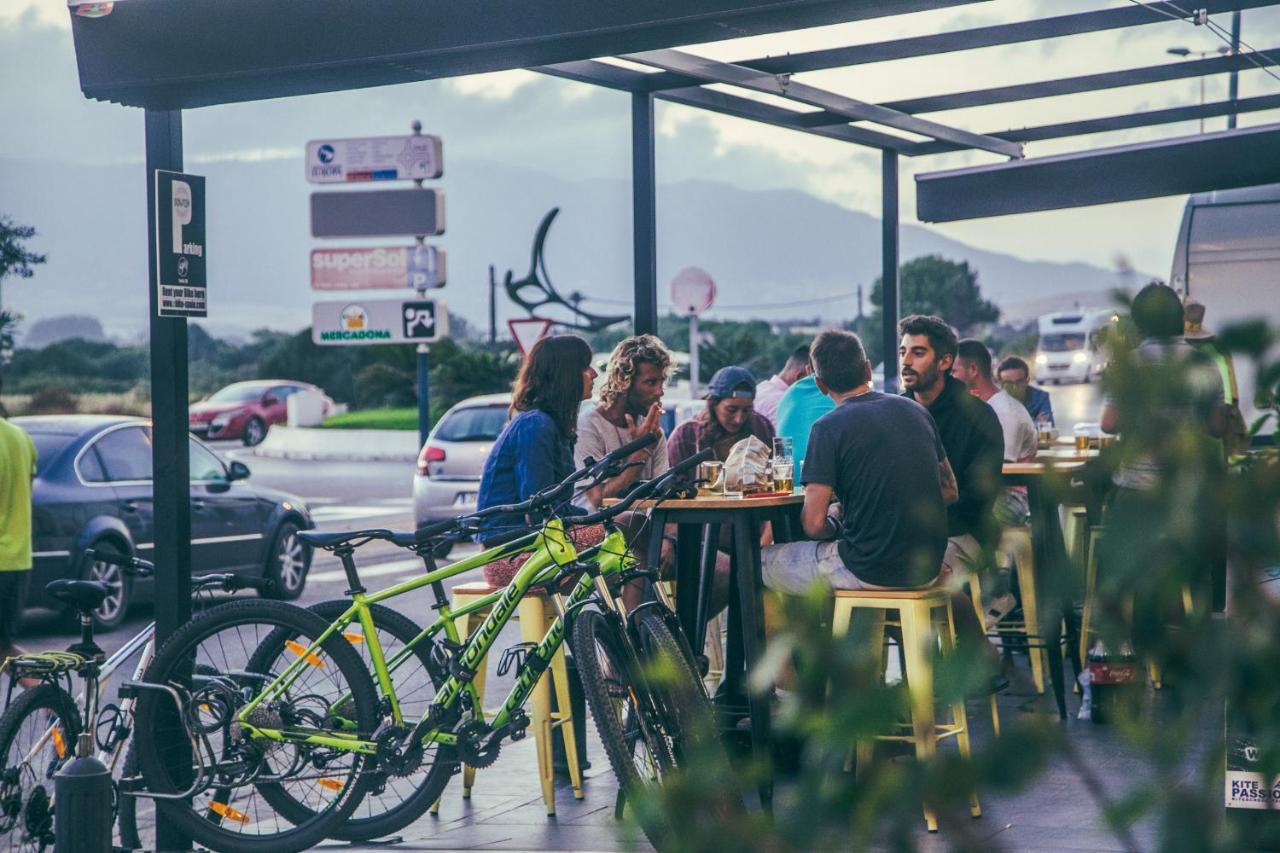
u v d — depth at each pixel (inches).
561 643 198.7
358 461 1405.0
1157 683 33.1
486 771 254.1
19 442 268.7
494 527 203.0
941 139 351.9
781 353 2055.9
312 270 760.3
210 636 200.7
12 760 186.2
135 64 197.0
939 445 219.5
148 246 199.9
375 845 204.5
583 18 177.9
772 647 35.4
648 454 251.6
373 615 200.7
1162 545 32.1
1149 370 32.9
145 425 464.8
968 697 32.9
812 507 210.8
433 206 750.5
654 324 287.4
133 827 199.6
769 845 33.7
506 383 1546.5
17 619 271.0
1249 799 32.4
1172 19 247.0
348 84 196.1
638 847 37.7
